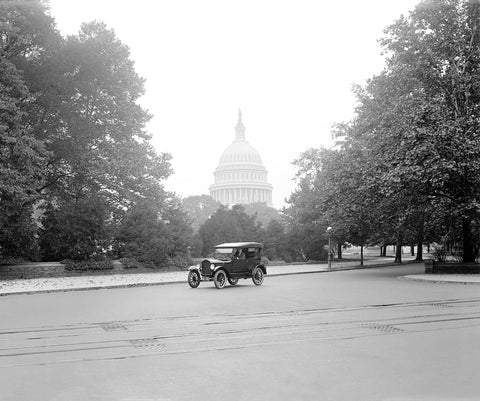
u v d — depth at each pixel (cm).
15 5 3331
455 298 1725
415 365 777
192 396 634
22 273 3200
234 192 17612
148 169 4388
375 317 1279
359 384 679
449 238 3900
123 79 4188
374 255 8850
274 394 639
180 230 4247
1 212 3103
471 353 855
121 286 2547
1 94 2967
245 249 2459
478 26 3133
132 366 789
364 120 3581
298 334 1048
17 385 693
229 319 1270
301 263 5162
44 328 1162
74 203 3762
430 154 2747
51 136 3838
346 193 3366
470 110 3033
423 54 3152
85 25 4112
